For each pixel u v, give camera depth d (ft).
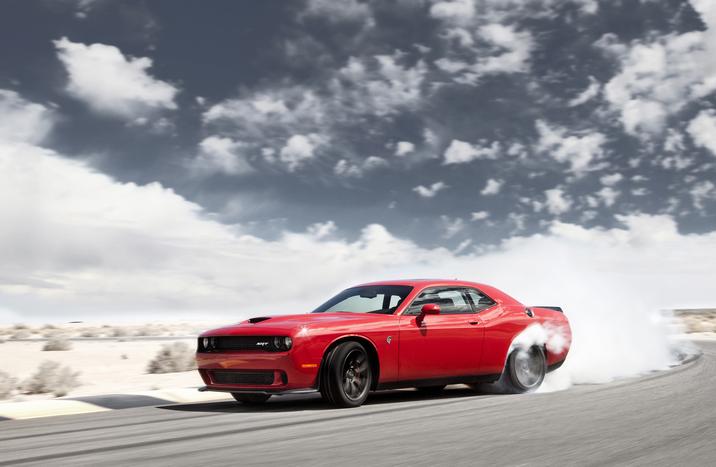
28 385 40.42
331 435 21.48
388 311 30.63
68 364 60.80
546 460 17.20
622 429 21.65
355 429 22.58
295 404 30.22
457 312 31.99
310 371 27.32
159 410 29.22
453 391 34.60
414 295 31.27
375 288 32.86
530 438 20.26
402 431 21.95
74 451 19.70
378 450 18.80
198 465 17.24
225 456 18.37
